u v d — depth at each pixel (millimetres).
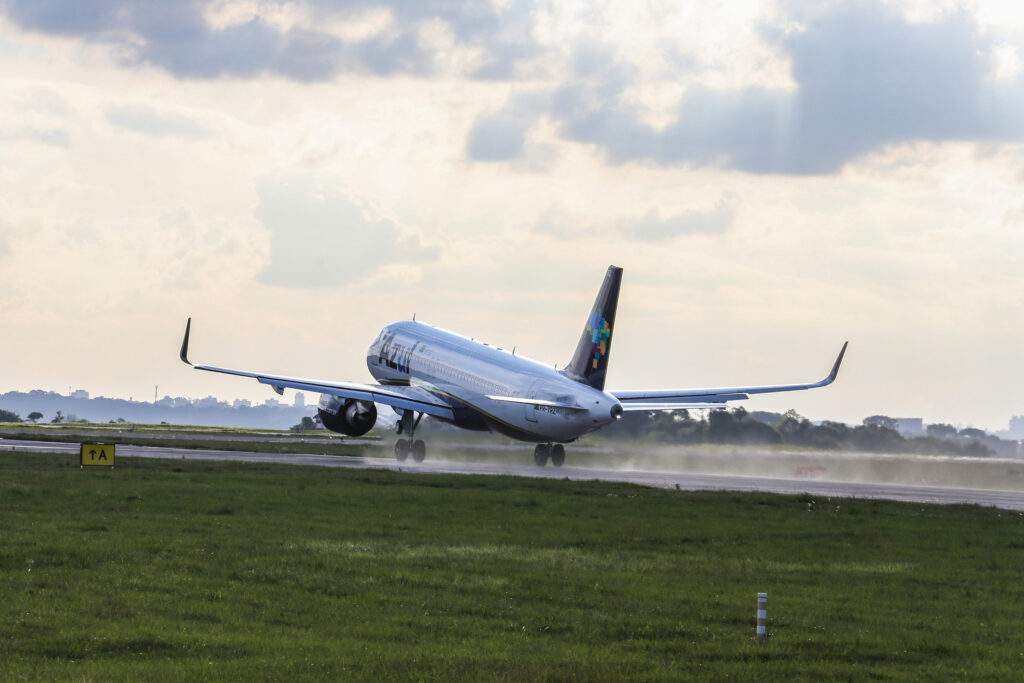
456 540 101625
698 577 86125
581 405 197625
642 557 95562
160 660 55875
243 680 52188
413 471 185625
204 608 68375
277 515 114938
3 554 82938
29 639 58750
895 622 71500
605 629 66812
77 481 144000
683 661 59531
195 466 177000
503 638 63750
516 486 156000
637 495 147750
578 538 105062
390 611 70062
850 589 83188
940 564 96812
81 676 51969
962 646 64688
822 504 141875
